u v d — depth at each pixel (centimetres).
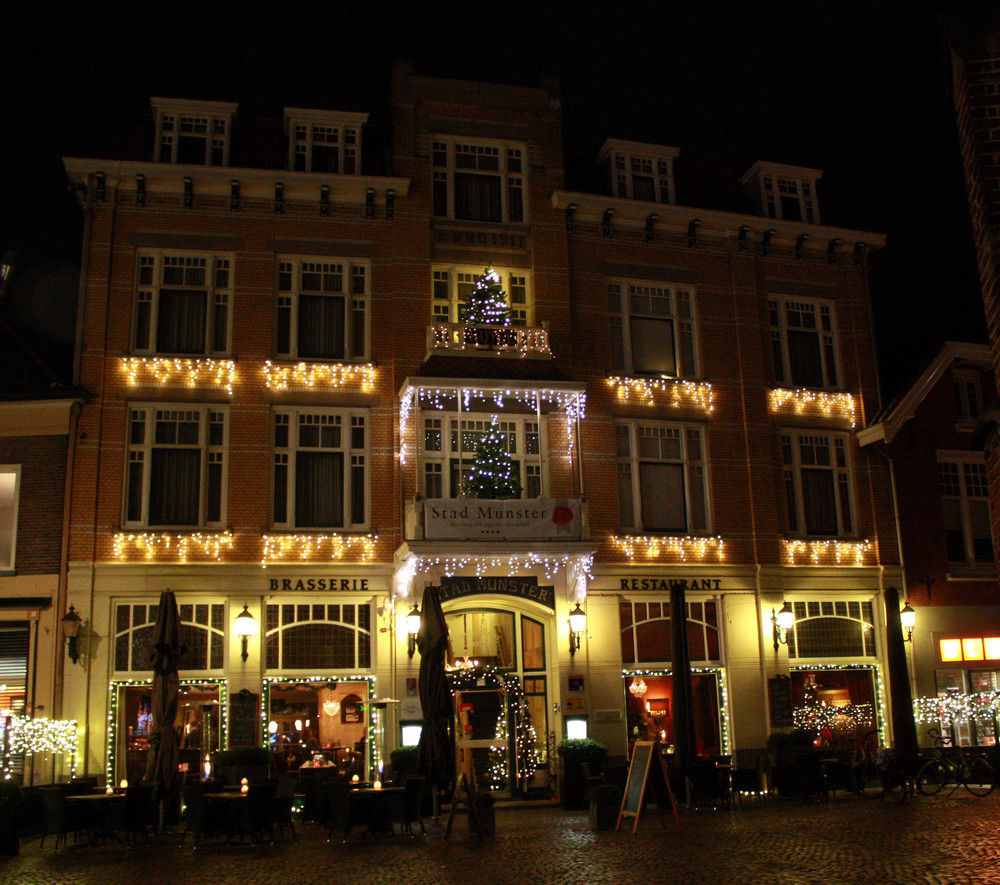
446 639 1742
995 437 820
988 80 735
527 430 2419
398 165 2461
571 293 2514
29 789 1720
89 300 2253
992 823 1452
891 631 2048
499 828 1719
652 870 1173
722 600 2459
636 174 2680
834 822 1561
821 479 2614
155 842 1614
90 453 2181
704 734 2394
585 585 2312
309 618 2223
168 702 1712
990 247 715
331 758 2158
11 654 2075
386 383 2348
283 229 2370
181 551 2178
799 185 2806
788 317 2694
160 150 2362
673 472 2514
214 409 2266
